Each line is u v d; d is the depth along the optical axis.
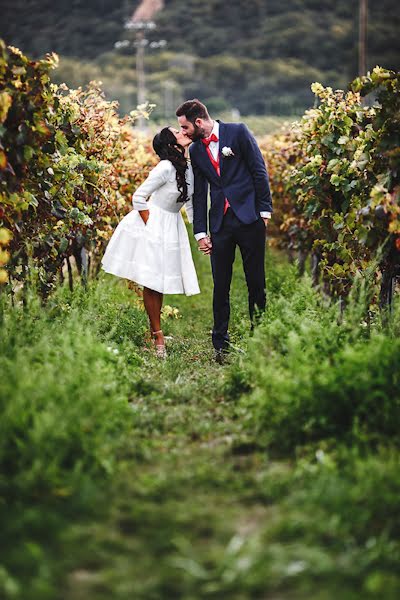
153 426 4.35
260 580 2.65
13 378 4.08
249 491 3.41
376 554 2.80
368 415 4.05
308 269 11.58
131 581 2.67
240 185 6.42
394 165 5.53
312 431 4.03
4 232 5.02
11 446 3.64
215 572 2.71
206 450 3.99
